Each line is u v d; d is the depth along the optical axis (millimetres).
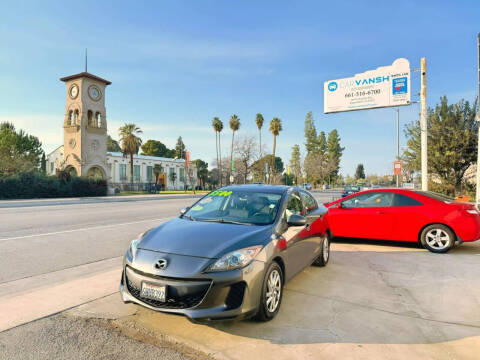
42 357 2605
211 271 2924
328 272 5168
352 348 2830
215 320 2848
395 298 4047
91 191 35000
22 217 12438
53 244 7191
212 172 68625
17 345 2777
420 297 4090
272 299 3377
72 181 33406
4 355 2619
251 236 3383
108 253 6348
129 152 49438
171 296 2912
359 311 3637
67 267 5344
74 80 40344
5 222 10859
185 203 22141
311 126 82000
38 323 3197
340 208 7551
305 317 3455
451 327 3268
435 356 2719
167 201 24922
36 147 50188
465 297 4102
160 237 3496
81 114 39156
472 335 3100
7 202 22641
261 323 3293
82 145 38969
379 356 2703
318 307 3734
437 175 19859
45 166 59906
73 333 3012
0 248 6746
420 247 7078
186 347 2807
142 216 13156
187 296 2885
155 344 2848
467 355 2738
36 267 5320
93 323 3221
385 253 6516
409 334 3109
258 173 57906
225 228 3604
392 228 6906
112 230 9242
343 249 6895
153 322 3266
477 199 10875
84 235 8383
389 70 15930
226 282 2904
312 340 2959
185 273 2910
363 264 5660
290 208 4312
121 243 7344
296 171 78375
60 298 3852
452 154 17938
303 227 4410
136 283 3092
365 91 16594
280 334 3062
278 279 3531
